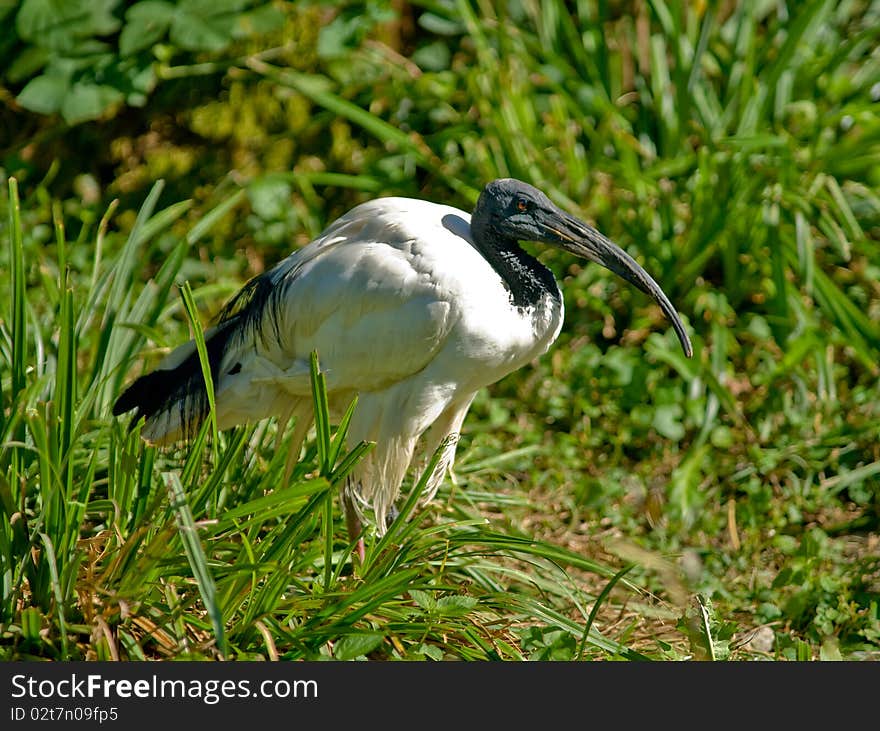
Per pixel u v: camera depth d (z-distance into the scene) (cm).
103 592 665
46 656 682
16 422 712
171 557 690
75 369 700
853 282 1176
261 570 672
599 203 1168
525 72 1269
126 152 1398
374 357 793
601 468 1056
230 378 841
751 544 943
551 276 830
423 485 730
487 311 786
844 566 909
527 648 738
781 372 1074
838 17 1313
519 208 808
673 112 1248
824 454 1037
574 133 1242
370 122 1230
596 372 1112
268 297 824
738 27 1275
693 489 985
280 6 1357
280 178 1273
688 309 1153
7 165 1367
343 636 682
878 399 1070
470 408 1111
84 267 1216
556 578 865
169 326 1143
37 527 685
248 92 1388
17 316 715
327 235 827
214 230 1312
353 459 678
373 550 739
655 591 895
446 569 799
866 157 1176
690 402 1062
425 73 1370
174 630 691
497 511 1001
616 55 1313
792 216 1156
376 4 1362
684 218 1184
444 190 1285
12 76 1316
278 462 847
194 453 711
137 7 1290
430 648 721
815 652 816
